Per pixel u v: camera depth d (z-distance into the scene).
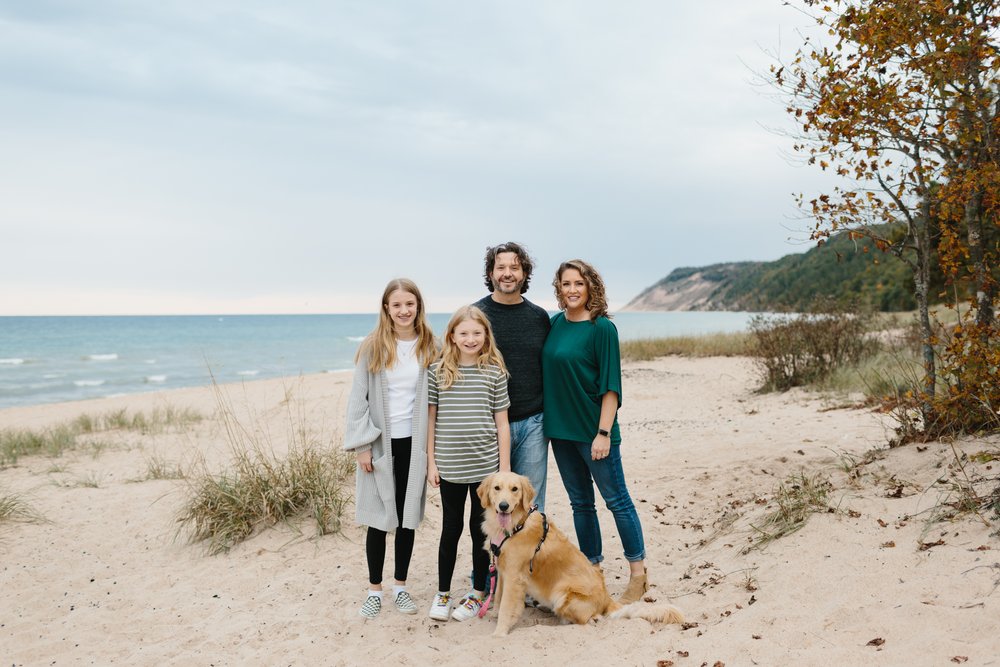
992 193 4.61
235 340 63.38
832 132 4.90
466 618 4.02
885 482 4.75
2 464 9.07
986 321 4.88
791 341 12.49
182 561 5.25
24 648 3.93
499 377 4.00
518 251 4.07
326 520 5.62
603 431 3.91
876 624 2.98
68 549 5.55
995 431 4.81
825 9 4.78
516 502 3.65
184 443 10.37
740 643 3.08
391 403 4.08
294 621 4.10
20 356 41.50
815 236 5.36
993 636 2.68
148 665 3.66
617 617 3.65
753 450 7.23
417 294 4.12
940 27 4.32
